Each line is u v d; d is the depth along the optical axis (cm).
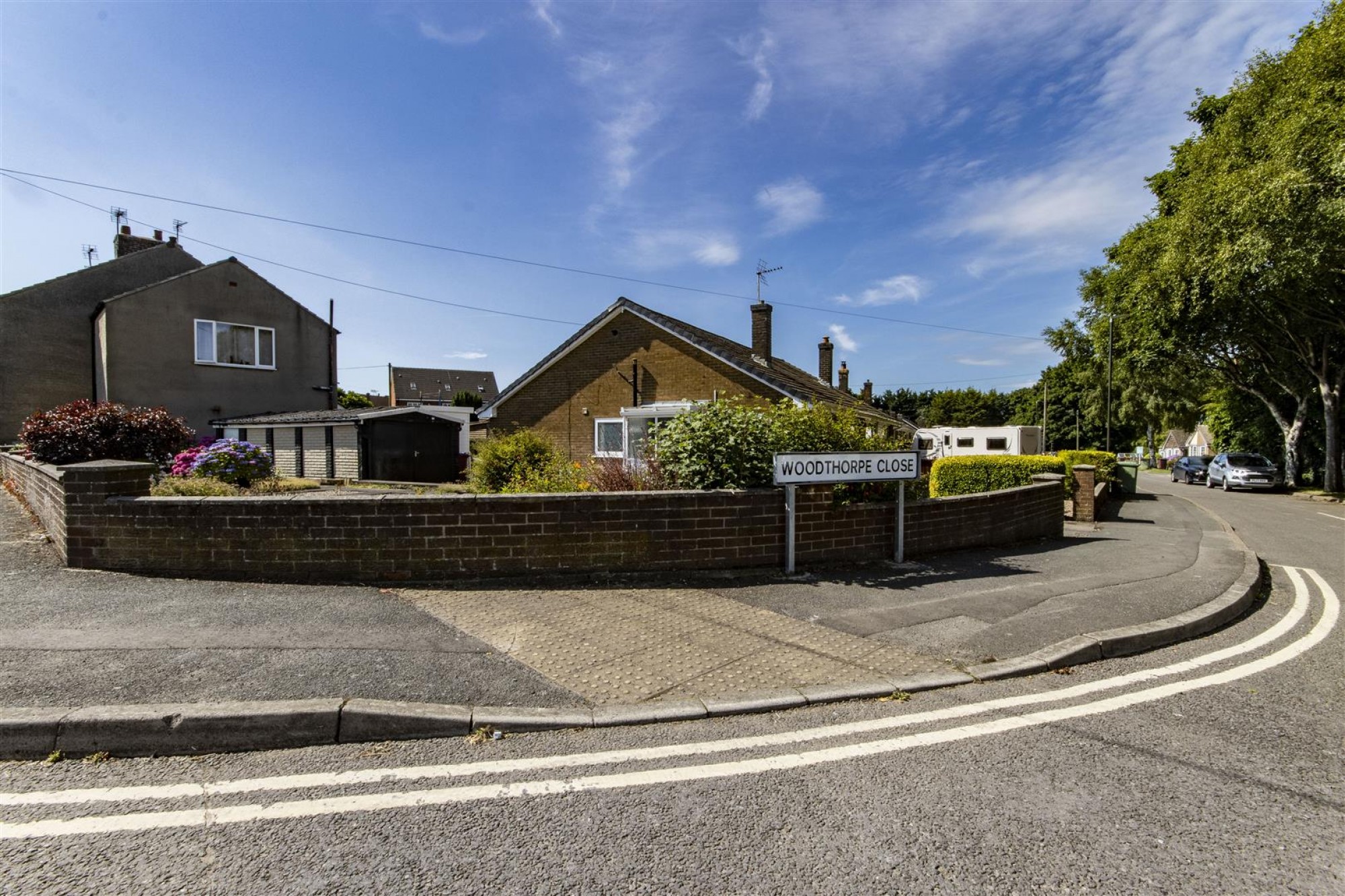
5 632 457
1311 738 366
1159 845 266
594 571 669
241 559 627
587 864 249
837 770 324
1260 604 698
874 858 255
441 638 479
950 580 702
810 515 744
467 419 2362
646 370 1872
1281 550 1072
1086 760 337
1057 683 449
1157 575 753
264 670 401
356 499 627
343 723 347
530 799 294
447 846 258
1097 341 3462
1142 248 2373
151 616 500
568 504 660
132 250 2623
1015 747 351
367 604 557
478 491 1187
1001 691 432
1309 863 255
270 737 340
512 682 409
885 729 371
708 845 262
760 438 746
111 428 1344
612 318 1930
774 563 729
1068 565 807
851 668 453
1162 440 6844
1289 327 2180
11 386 2138
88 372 2292
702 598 609
